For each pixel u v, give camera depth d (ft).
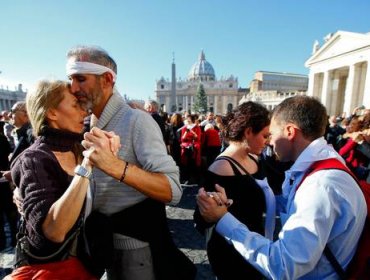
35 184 3.59
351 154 12.67
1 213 11.89
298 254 3.28
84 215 4.34
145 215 5.12
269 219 5.64
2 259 11.09
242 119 5.49
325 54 122.52
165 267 5.28
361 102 105.91
